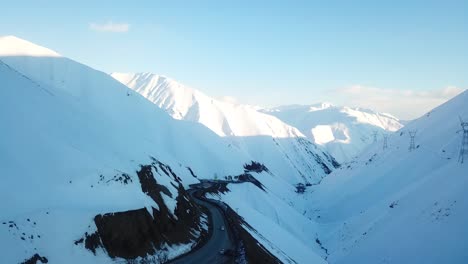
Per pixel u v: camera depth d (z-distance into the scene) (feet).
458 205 217.15
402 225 245.24
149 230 115.14
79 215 95.66
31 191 94.38
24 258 76.43
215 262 114.32
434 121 475.72
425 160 390.83
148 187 139.23
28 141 110.32
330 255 284.00
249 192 393.91
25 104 127.75
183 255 119.44
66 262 83.46
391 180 404.57
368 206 388.57
